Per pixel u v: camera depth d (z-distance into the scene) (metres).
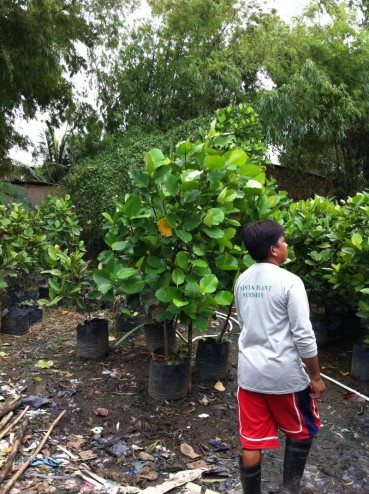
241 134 6.81
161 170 3.56
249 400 2.50
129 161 10.32
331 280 4.86
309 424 2.50
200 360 4.34
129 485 2.86
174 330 4.89
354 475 3.02
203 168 3.56
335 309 5.51
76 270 4.79
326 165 13.66
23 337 5.62
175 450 3.26
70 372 4.51
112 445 3.29
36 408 3.76
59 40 11.97
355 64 12.08
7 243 6.49
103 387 4.16
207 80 12.25
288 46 12.38
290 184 13.32
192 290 3.46
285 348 2.40
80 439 3.35
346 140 13.27
